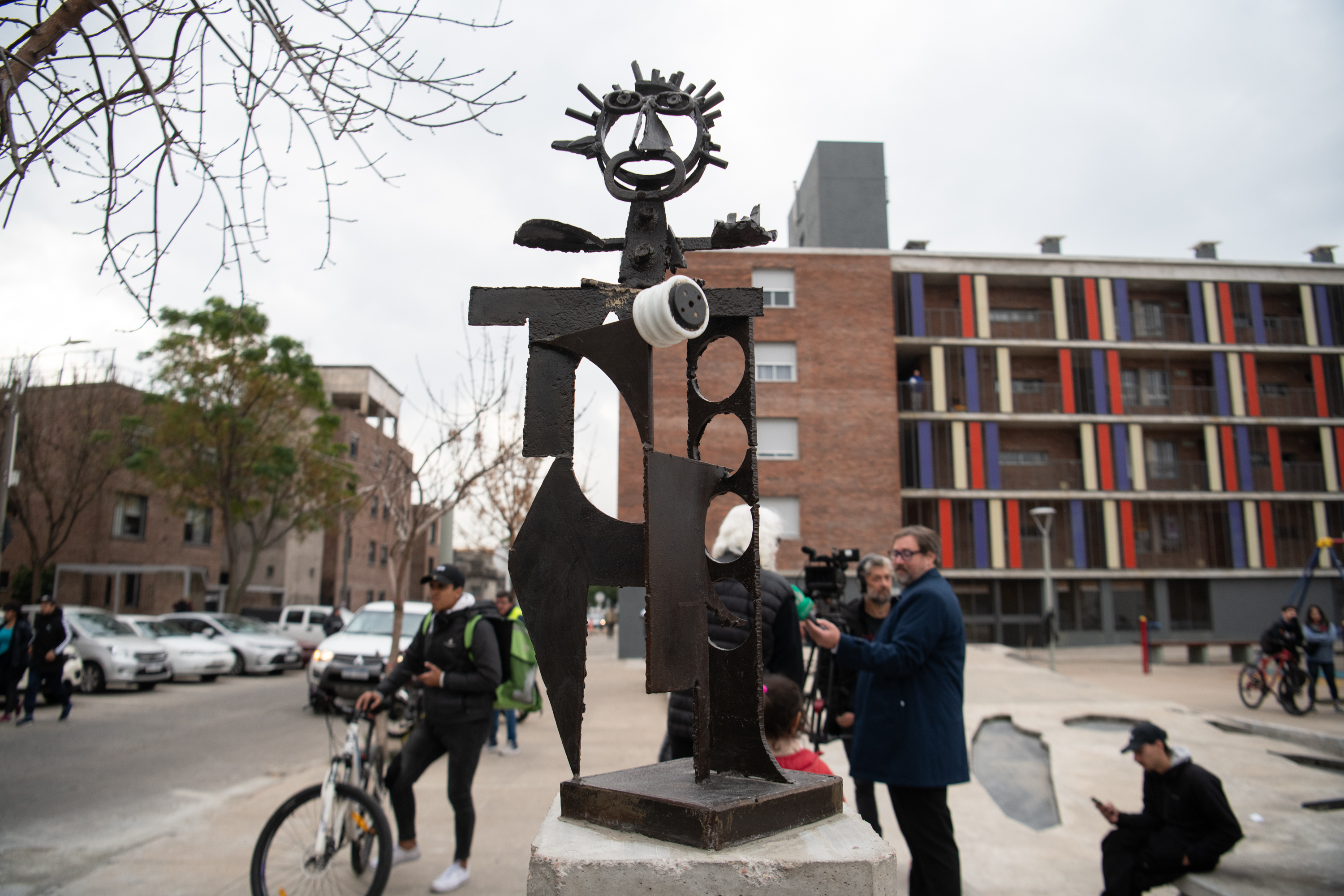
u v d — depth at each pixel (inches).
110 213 115.2
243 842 217.6
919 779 128.6
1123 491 1189.7
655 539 58.2
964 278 1197.1
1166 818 156.3
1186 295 1264.8
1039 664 946.1
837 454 1073.5
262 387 992.9
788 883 51.9
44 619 464.8
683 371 990.4
